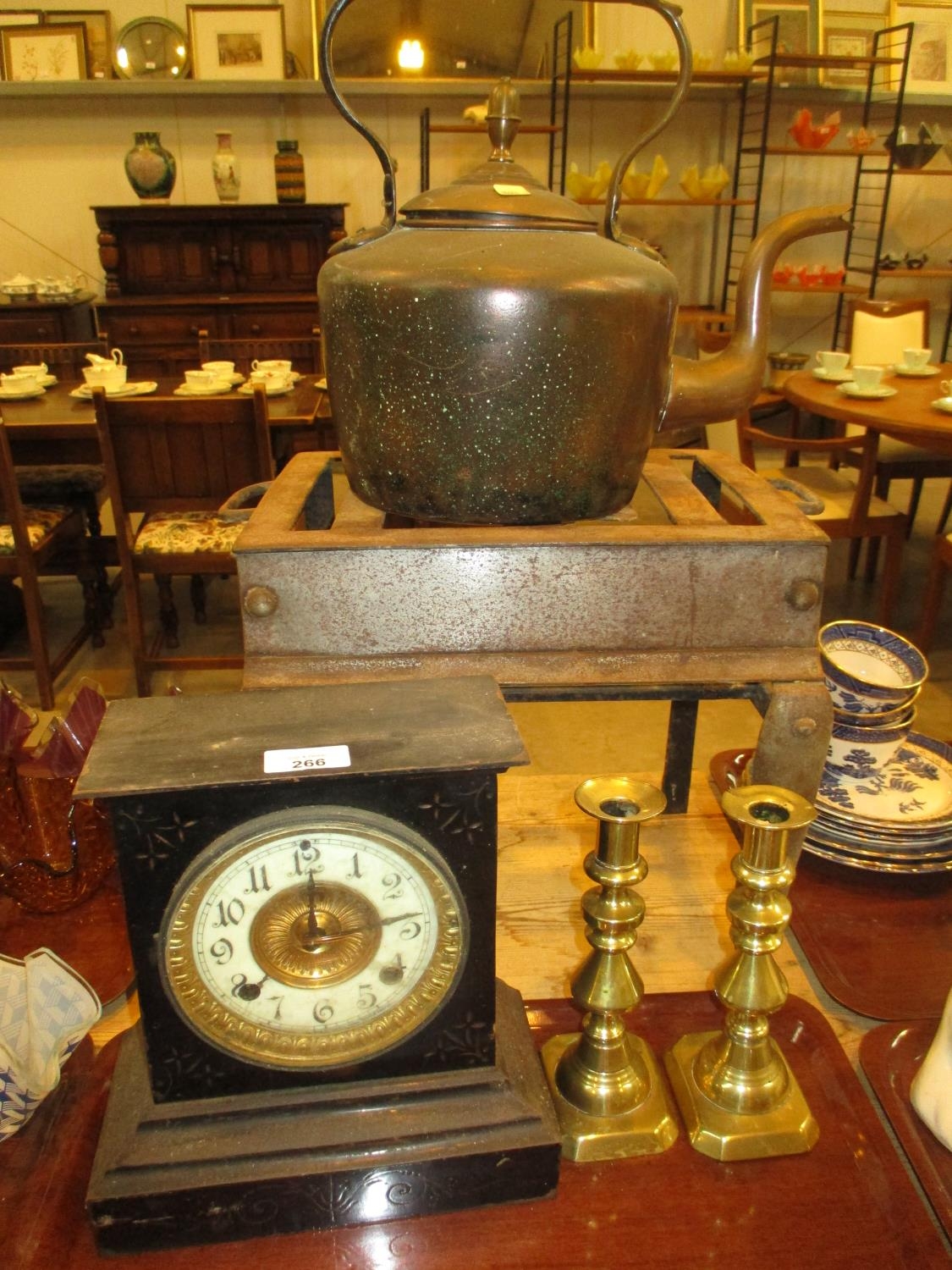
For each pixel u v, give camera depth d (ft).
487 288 2.26
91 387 8.24
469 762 1.74
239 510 3.30
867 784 3.37
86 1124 2.14
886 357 11.20
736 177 13.38
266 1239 1.95
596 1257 1.91
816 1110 2.22
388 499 2.67
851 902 2.97
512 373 2.34
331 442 8.52
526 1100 2.04
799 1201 2.01
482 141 14.02
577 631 2.61
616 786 2.04
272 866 1.79
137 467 7.28
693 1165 2.09
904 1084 2.30
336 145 13.87
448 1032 1.99
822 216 2.84
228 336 12.64
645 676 2.64
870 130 14.39
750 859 2.02
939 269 13.85
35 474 9.22
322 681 2.58
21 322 12.43
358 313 2.41
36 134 13.50
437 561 2.51
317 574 2.52
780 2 13.52
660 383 2.63
